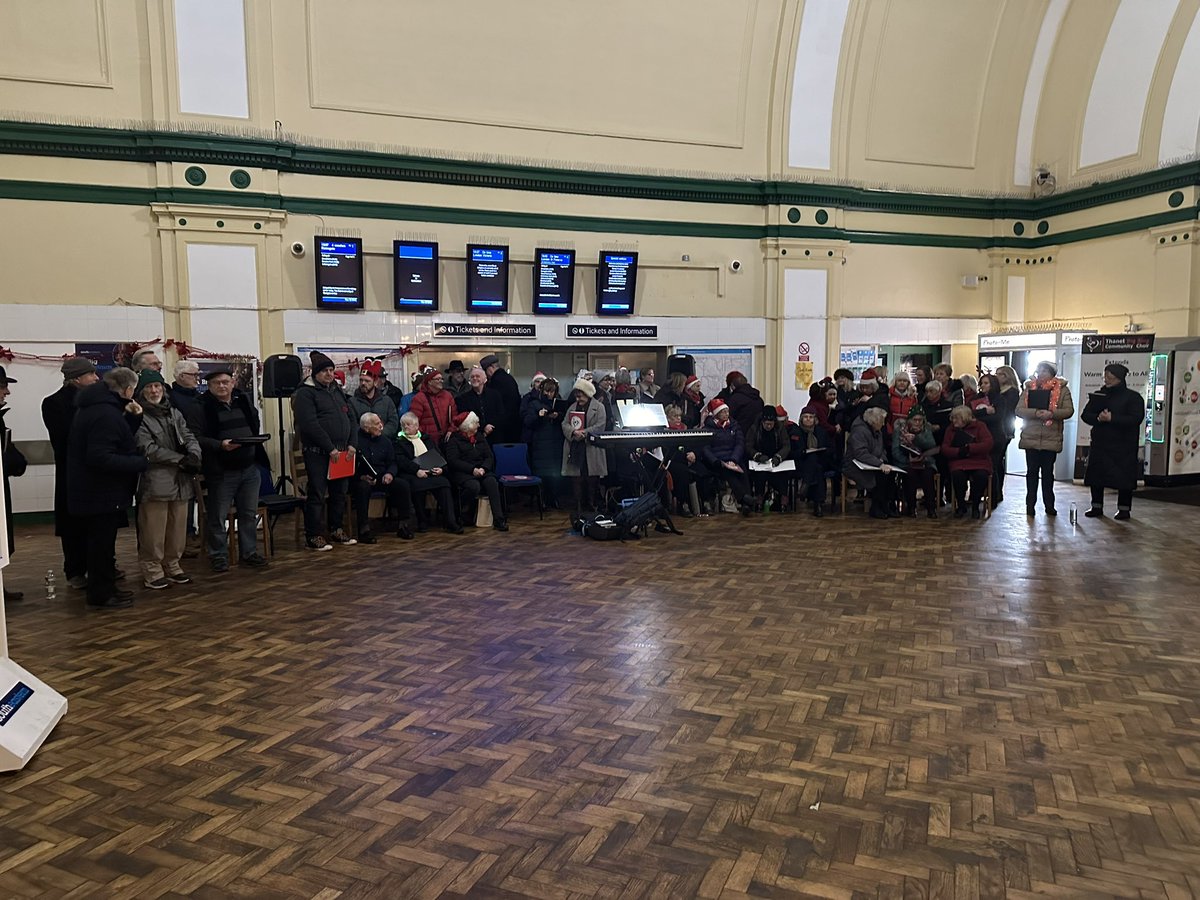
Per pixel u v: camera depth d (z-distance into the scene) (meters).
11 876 2.23
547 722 3.19
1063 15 10.48
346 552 6.32
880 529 7.05
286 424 8.36
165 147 7.82
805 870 2.22
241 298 8.20
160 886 2.18
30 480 7.75
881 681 3.58
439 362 9.12
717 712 3.27
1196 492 8.94
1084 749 2.92
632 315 9.76
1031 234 11.33
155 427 5.15
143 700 3.45
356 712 3.30
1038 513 7.79
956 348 11.31
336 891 2.14
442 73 8.84
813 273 10.34
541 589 5.16
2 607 3.22
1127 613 4.54
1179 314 9.60
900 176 10.80
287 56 8.27
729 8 9.57
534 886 2.16
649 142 9.74
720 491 7.96
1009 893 2.12
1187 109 9.49
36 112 7.54
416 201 8.84
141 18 7.77
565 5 9.00
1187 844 2.33
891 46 10.27
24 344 7.64
